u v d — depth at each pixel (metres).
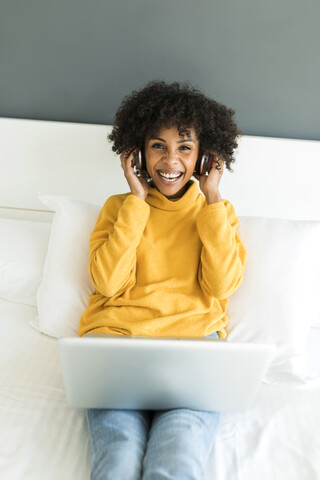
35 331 1.50
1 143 1.92
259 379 0.96
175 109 1.36
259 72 1.83
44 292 1.50
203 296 1.35
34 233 1.72
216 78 1.85
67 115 1.95
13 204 1.99
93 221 1.59
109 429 1.02
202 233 1.34
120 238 1.32
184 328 1.27
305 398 1.30
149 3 1.79
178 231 1.40
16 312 1.59
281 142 1.81
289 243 1.48
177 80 1.87
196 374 0.95
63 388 1.25
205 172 1.46
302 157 1.82
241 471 1.02
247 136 1.82
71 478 0.97
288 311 1.41
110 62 1.87
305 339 1.42
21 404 1.17
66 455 1.03
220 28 1.79
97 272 1.33
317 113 1.86
